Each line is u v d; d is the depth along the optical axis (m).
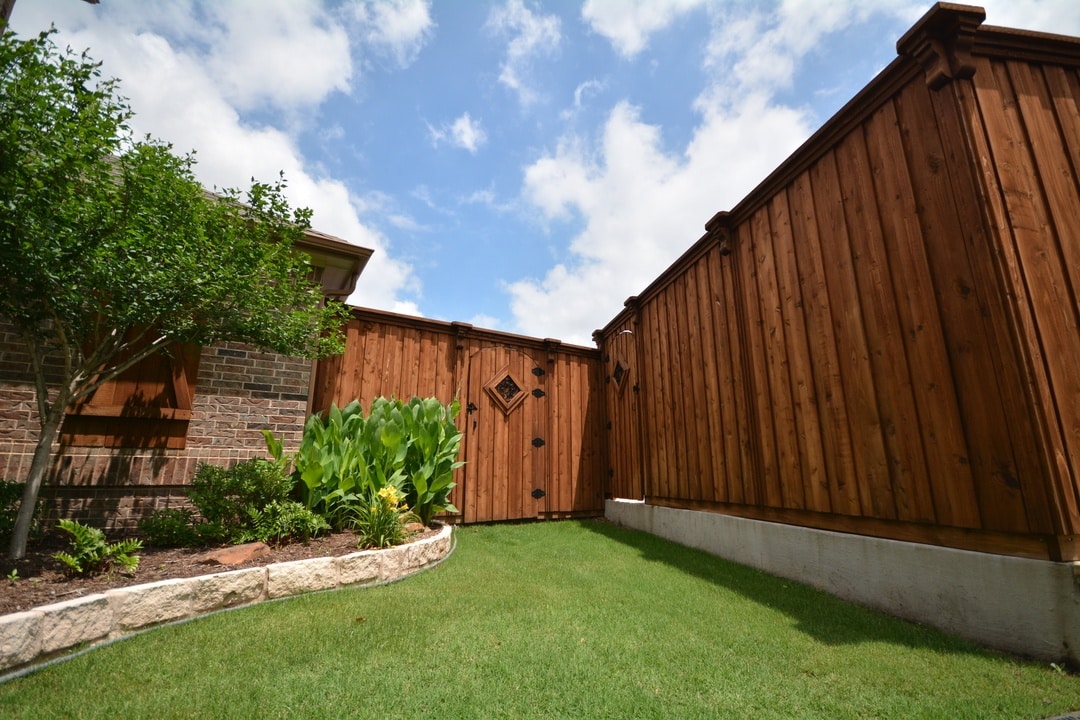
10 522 3.05
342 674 1.93
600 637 2.49
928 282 2.94
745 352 4.62
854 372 3.44
